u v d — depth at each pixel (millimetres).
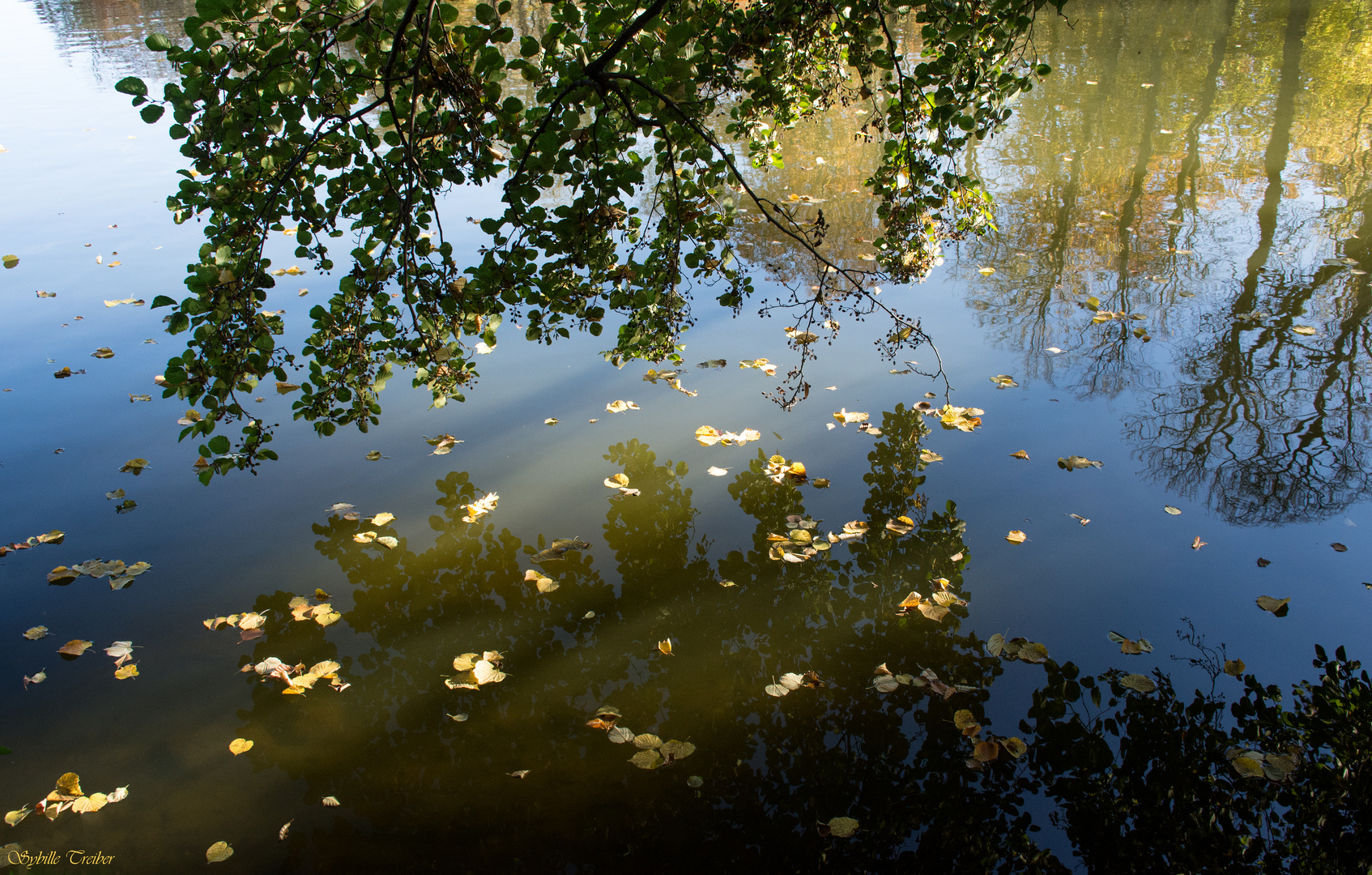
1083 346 6316
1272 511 4512
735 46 3535
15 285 7773
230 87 2713
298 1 2756
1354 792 2996
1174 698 3432
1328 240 7664
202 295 2738
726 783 3135
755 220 8922
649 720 3418
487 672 3623
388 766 3232
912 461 5078
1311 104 11172
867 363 6281
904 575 4180
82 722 3441
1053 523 4504
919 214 4012
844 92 4027
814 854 2859
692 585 4152
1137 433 5277
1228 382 5727
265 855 2898
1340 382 5613
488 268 3070
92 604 4070
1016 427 5391
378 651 3789
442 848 2908
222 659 3746
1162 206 8711
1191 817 2943
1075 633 3783
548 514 4672
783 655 3736
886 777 3148
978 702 3451
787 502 4730
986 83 3578
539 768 3215
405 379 6336
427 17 2656
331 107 2900
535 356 6590
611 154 3123
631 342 3549
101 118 13539
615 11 3012
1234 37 14359
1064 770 3145
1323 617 3822
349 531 4582
